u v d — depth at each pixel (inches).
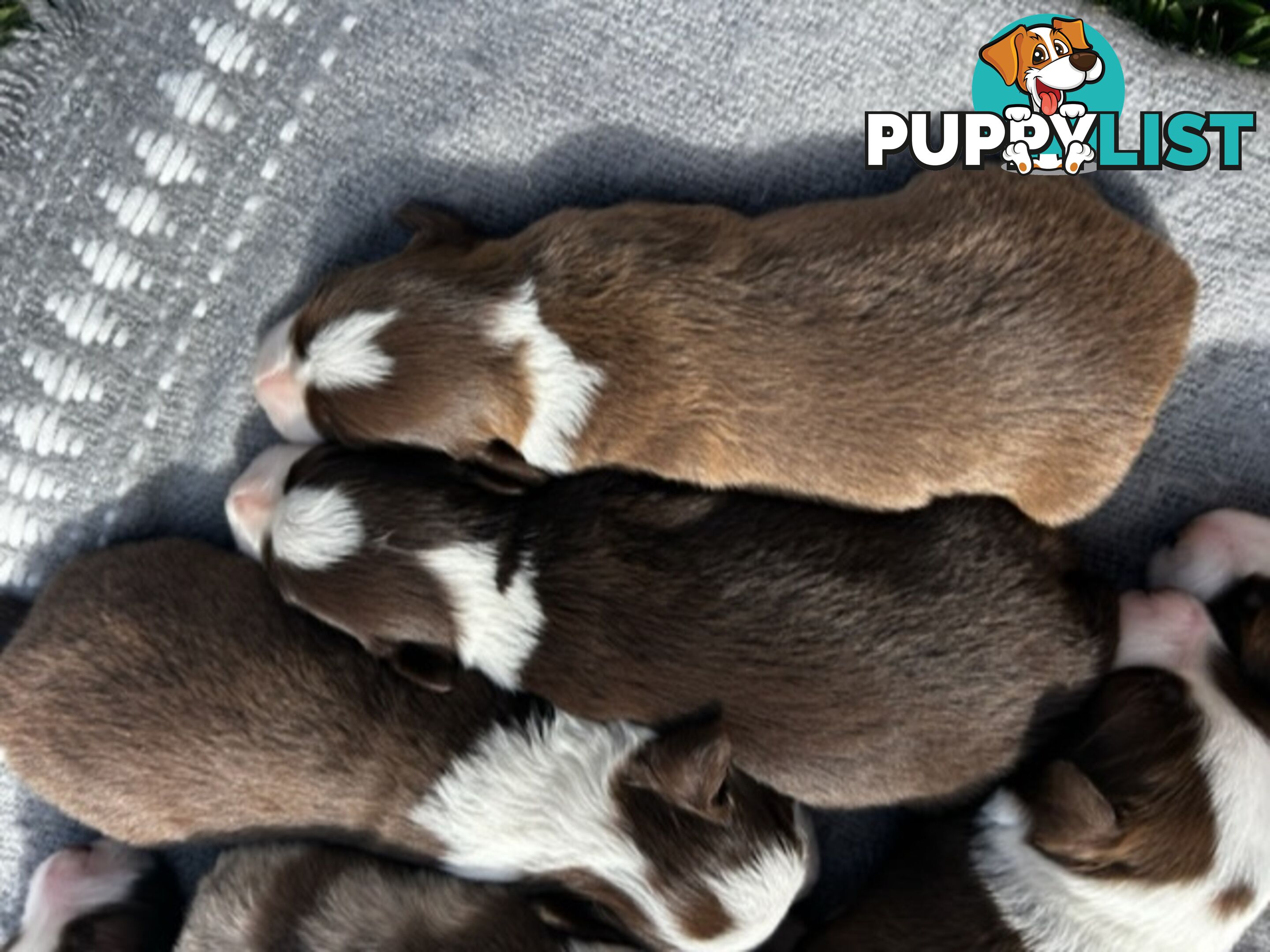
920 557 12.8
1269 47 13.1
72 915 14.2
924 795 13.2
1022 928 13.1
